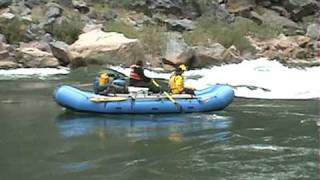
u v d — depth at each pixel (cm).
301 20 4028
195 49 2670
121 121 1273
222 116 1356
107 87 1371
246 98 1681
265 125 1245
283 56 3023
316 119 1317
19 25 2747
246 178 825
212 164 905
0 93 1703
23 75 2214
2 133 1132
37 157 945
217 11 3625
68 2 3209
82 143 1049
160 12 3450
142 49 2591
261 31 3397
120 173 852
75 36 2828
